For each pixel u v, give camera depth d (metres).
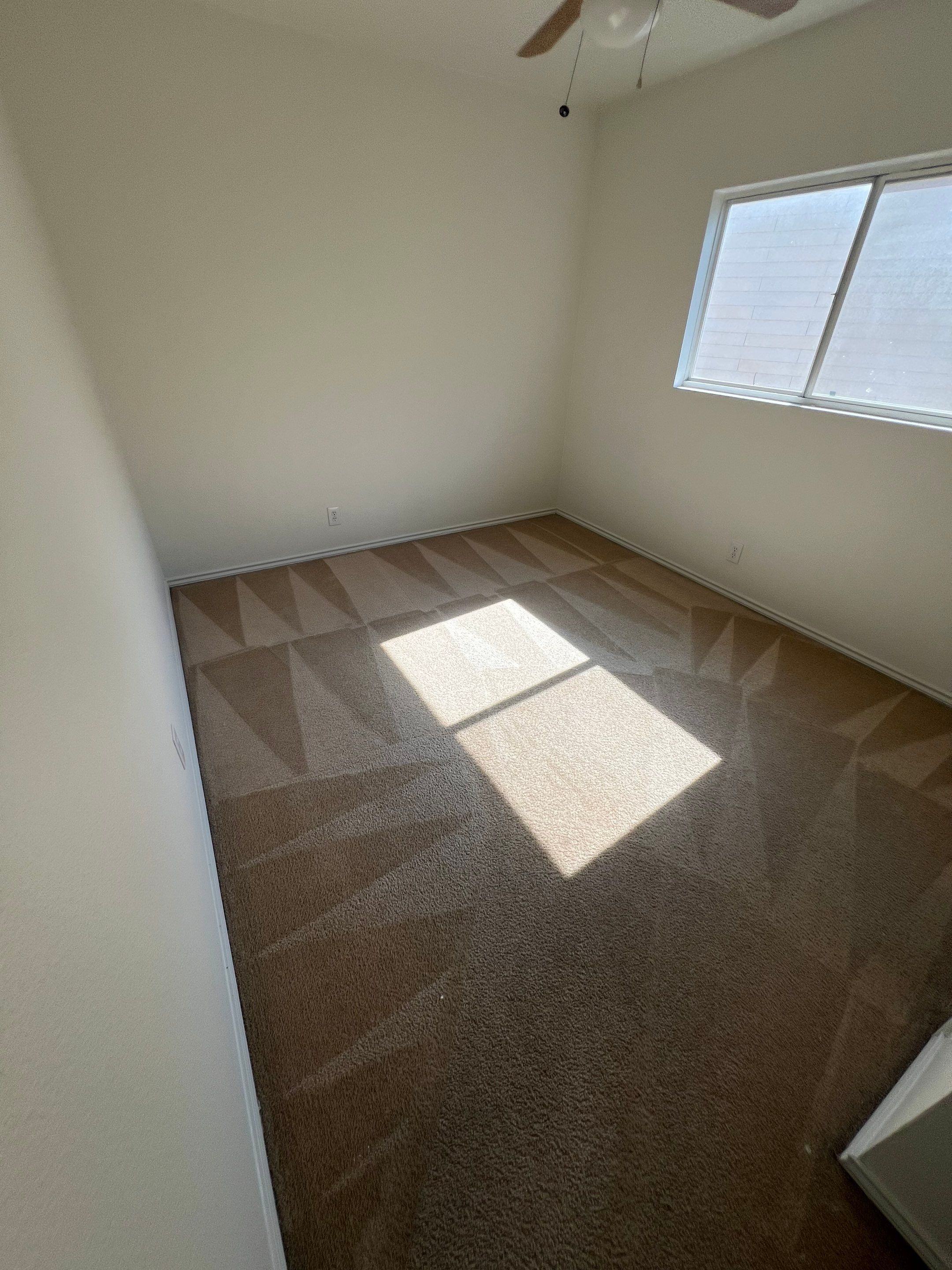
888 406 2.29
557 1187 1.00
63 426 1.18
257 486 3.07
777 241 2.51
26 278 1.25
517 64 2.51
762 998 1.29
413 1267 0.91
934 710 2.25
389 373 3.16
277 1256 0.89
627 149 2.98
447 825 1.69
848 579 2.53
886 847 1.66
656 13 1.48
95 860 0.57
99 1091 0.43
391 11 2.10
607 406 3.60
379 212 2.73
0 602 0.49
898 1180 0.94
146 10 2.00
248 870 1.55
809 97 2.17
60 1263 0.31
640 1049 1.19
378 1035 1.20
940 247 2.03
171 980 0.75
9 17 1.84
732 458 2.90
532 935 1.40
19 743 0.44
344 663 2.45
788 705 2.26
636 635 2.72
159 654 1.75
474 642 2.63
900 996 1.30
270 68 2.25
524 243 3.22
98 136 2.08
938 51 1.82
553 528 4.05
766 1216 0.97
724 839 1.67
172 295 2.45
